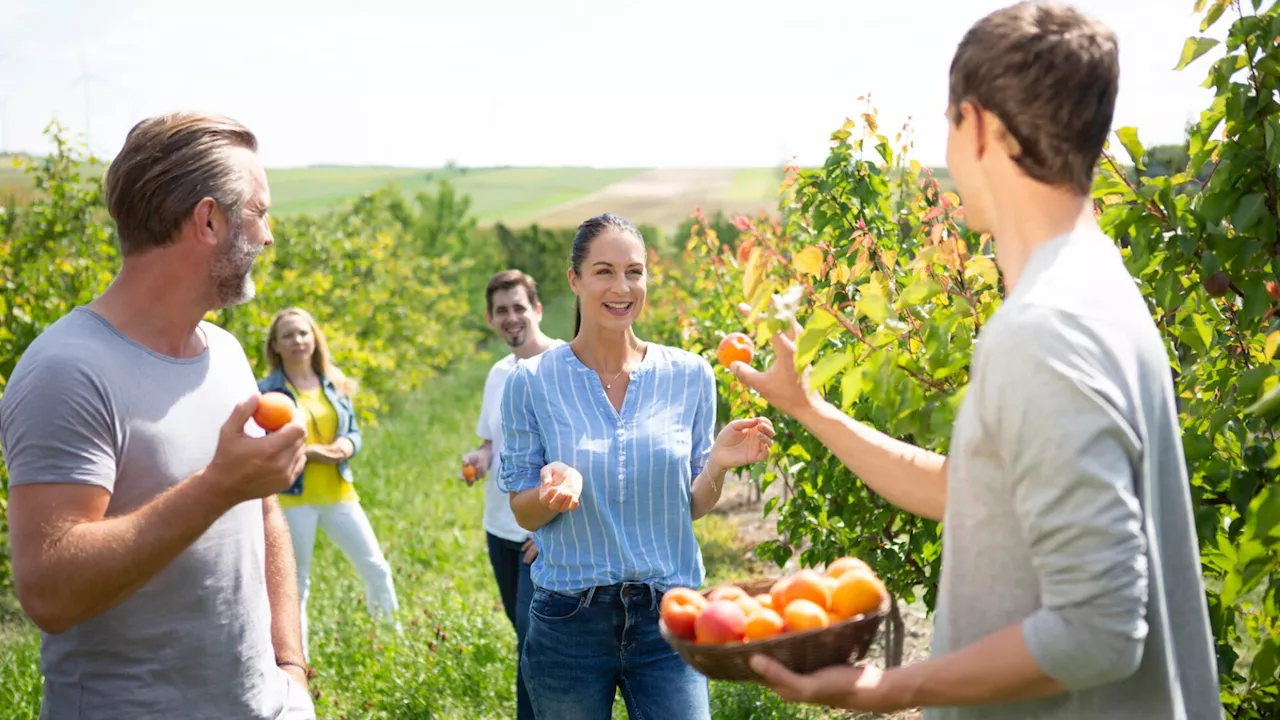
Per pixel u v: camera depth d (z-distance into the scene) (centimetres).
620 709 473
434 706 505
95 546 193
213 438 225
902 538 532
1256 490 255
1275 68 256
